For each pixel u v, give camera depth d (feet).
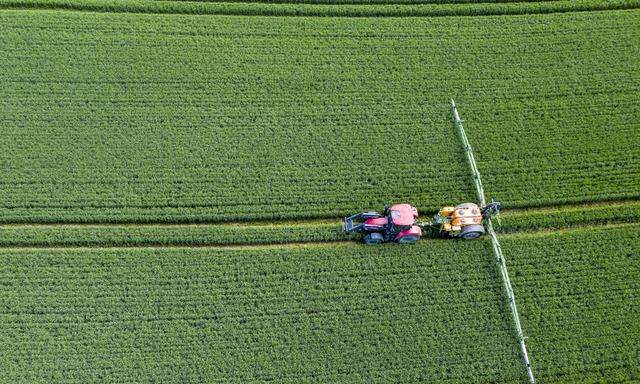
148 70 83.35
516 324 69.05
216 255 71.92
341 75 84.74
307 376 66.13
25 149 76.69
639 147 81.10
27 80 81.51
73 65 83.05
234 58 85.30
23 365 65.05
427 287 71.36
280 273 71.41
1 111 79.05
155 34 86.12
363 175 77.77
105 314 68.08
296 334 68.13
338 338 68.13
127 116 79.97
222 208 74.64
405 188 77.20
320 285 70.69
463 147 80.43
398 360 67.31
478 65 86.63
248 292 70.08
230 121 80.48
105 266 70.54
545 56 87.56
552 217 75.92
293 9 89.40
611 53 88.17
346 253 72.64
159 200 74.54
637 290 71.87
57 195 74.02
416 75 85.40
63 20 86.07
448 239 74.18
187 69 83.87
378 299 70.33
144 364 65.67
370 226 70.90
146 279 70.03
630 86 85.56
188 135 79.10
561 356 68.13
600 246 74.49
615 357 68.23
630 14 91.09
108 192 74.64
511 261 73.05
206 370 65.77
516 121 82.58
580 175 79.00
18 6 87.40
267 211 74.84
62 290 69.05
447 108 83.41
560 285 72.02
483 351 68.23
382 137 80.53
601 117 83.10
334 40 87.61
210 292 69.87
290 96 82.84
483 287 71.67
